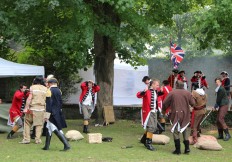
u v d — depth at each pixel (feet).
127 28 48.29
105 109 51.19
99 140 36.09
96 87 43.91
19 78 57.41
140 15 47.01
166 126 48.34
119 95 67.97
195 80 53.31
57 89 31.50
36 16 48.08
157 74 81.82
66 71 60.95
